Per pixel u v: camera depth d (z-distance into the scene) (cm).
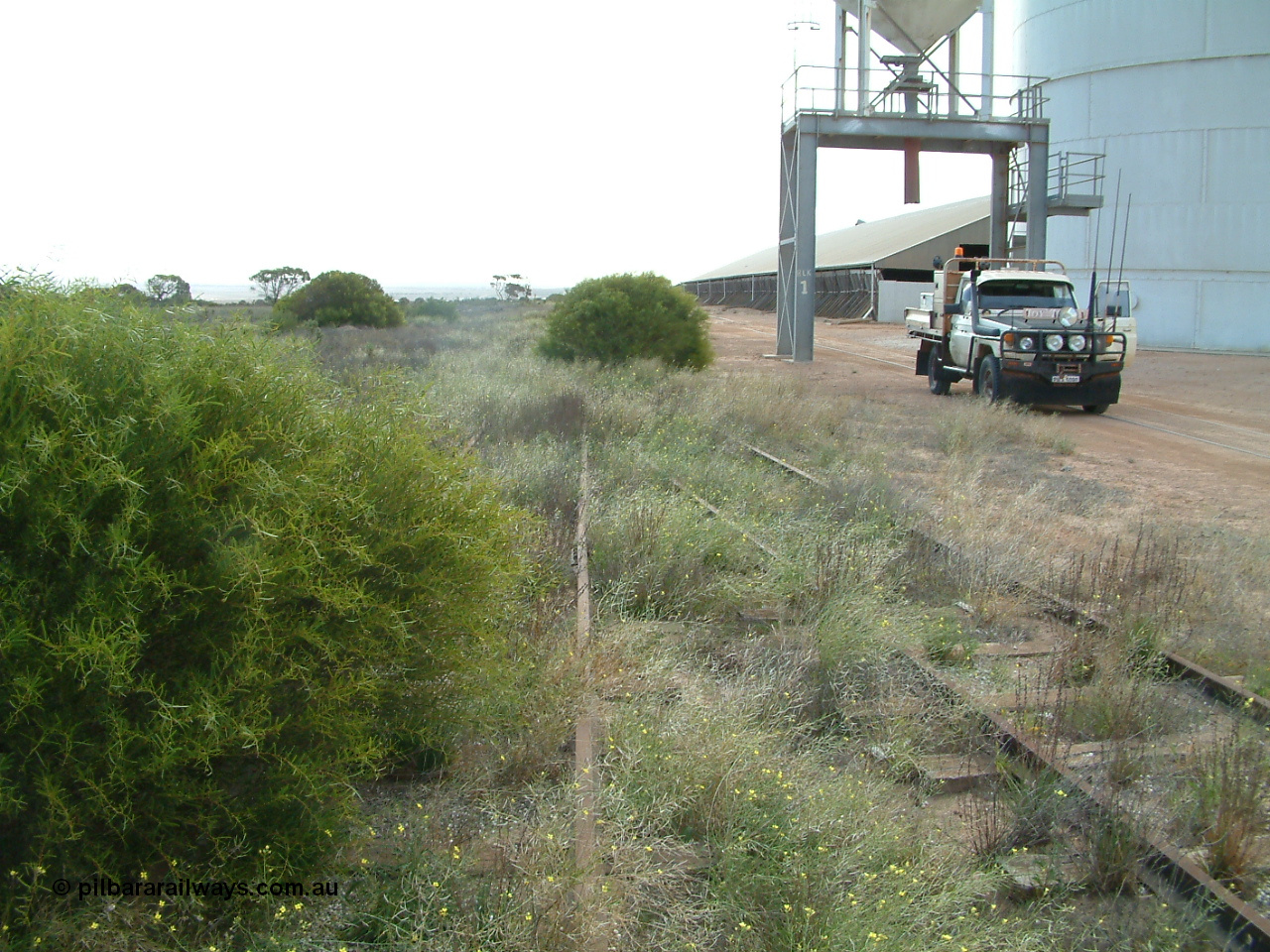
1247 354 3294
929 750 492
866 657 565
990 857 397
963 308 2088
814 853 358
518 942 307
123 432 298
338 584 340
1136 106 3416
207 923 315
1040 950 340
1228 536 894
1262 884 391
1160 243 3431
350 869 344
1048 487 1134
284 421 360
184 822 309
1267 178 3253
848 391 2253
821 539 747
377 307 3769
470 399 1322
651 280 2380
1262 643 627
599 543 736
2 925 291
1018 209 3195
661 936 335
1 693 284
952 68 3184
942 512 938
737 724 445
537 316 4562
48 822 292
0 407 293
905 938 322
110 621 286
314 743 342
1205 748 484
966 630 657
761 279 8106
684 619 654
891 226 8106
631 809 383
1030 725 504
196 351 345
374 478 383
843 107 2970
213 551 311
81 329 313
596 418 1313
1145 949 342
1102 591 699
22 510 292
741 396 1650
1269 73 3209
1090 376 1816
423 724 402
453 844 366
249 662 302
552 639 529
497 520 412
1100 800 419
